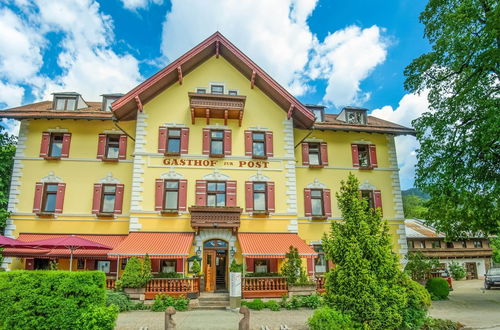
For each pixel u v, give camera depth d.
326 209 25.41
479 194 21.95
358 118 28.55
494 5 20.45
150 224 21.86
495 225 23.61
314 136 27.11
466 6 20.80
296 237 22.45
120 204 23.39
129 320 14.73
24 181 23.17
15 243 15.86
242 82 25.52
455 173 21.70
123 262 22.05
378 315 11.37
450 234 25.45
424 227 50.28
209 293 20.34
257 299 18.23
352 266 12.01
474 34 21.56
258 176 23.75
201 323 14.33
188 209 21.55
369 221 12.95
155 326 13.64
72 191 23.33
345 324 11.13
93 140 24.48
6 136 26.16
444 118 22.62
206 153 23.50
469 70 22.39
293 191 23.84
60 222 22.69
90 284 12.01
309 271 23.09
